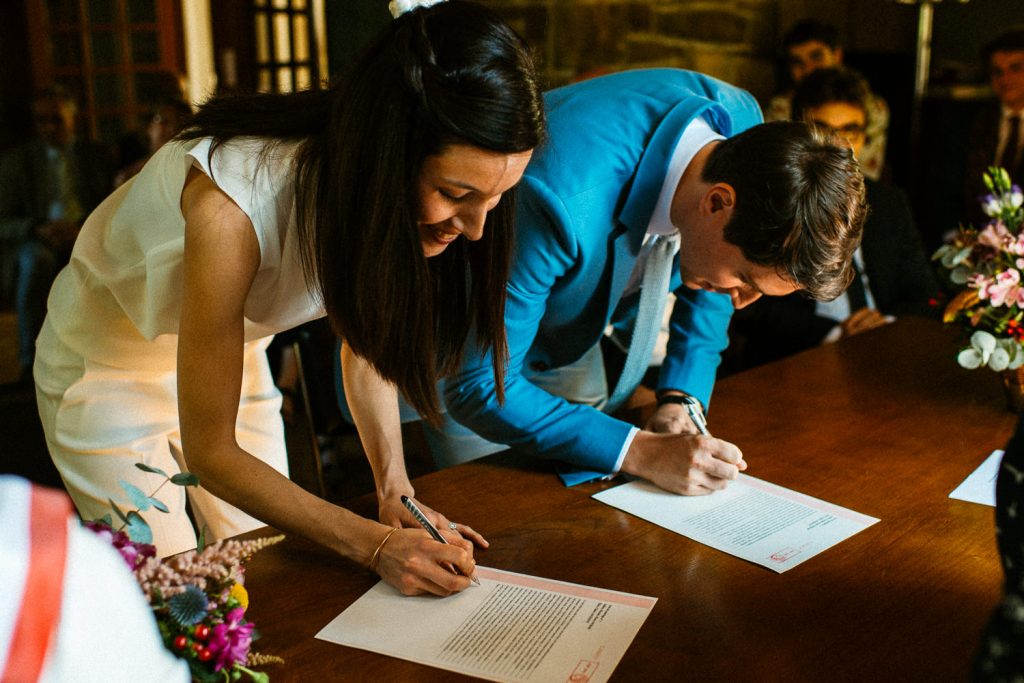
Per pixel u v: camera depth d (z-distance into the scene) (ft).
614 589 4.19
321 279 4.01
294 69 20.52
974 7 18.92
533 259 4.97
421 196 3.82
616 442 5.29
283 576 4.33
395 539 4.25
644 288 5.84
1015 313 6.03
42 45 21.74
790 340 10.18
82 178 17.07
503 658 3.70
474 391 5.31
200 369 4.02
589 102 5.33
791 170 4.52
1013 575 2.33
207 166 4.02
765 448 5.77
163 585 3.01
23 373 16.48
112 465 5.17
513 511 4.96
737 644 3.78
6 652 1.80
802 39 14.26
